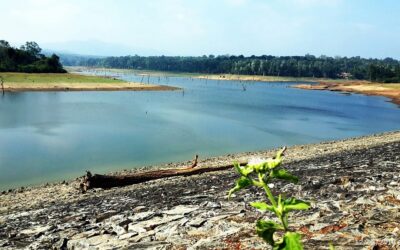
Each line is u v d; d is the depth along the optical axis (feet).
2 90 428.56
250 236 31.30
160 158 153.89
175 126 236.84
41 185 112.57
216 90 618.03
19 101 339.57
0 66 632.79
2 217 59.82
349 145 155.94
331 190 46.26
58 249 34.86
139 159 150.92
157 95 471.62
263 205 8.16
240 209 41.01
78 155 153.58
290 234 7.54
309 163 91.76
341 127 266.98
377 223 31.12
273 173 8.07
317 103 454.40
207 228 35.42
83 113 278.05
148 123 244.22
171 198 57.21
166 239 33.60
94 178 83.92
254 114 321.32
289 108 385.09
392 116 349.61
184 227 36.45
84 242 35.42
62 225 43.98
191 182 78.74
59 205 69.15
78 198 78.64
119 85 555.69
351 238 28.14
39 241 37.63
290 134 226.79
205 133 216.33
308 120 298.76
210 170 96.84
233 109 353.31
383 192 41.01
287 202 8.09
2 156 146.72
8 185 113.29
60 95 416.46
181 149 172.65
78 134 196.65
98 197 73.97
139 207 50.31
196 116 289.74
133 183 87.76
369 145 145.48
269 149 175.42
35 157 147.74
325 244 27.37
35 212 61.46
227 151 171.42
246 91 622.95
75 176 124.26
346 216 33.55
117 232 37.78
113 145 175.01
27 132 195.93
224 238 31.40
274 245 7.57
